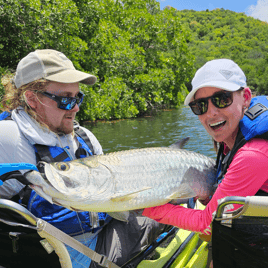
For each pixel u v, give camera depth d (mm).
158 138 9086
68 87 1619
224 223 1296
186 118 15117
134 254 1802
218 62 1461
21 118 1595
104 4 19781
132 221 1857
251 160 1310
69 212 1625
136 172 1450
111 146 8016
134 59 19156
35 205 1551
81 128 1971
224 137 1476
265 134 1319
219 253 1335
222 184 1416
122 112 16141
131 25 21406
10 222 1382
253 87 80625
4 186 1528
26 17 12469
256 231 1252
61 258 1432
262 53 107938
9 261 1584
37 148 1570
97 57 16672
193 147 7188
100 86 16516
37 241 1475
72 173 1314
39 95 1561
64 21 13227
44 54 1605
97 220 1748
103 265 1546
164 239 2059
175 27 22812
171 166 1529
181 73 22844
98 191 1356
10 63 13797
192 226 1501
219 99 1413
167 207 1566
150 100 19891
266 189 1365
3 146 1521
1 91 5664
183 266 1837
